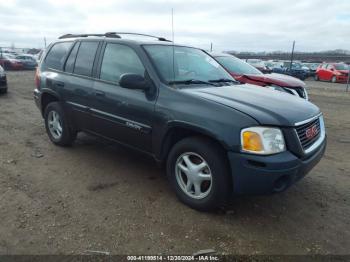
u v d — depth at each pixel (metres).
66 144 5.37
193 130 3.37
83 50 4.88
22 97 10.95
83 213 3.43
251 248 2.95
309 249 2.97
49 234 3.05
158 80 3.79
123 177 4.35
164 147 3.75
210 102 3.36
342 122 8.59
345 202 3.89
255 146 3.04
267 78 7.80
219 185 3.26
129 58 4.16
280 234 3.18
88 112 4.61
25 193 3.83
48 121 5.52
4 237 2.99
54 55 5.50
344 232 3.26
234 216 3.46
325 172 4.83
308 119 3.46
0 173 4.36
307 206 3.76
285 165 3.04
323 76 25.05
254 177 3.06
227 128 3.14
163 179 4.32
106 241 2.97
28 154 5.10
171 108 3.55
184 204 3.65
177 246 2.94
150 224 3.26
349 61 31.84
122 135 4.20
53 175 4.35
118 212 3.47
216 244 2.99
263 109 3.30
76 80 4.79
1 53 27.48
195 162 3.52
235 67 8.44
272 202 3.82
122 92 4.07
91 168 4.61
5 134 6.19
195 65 4.46
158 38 4.94
